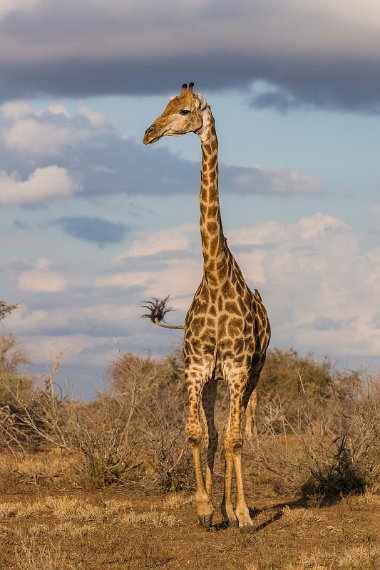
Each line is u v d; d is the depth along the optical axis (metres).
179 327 30.09
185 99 26.23
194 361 26.28
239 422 26.17
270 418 39.75
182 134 26.33
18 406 46.09
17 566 21.83
